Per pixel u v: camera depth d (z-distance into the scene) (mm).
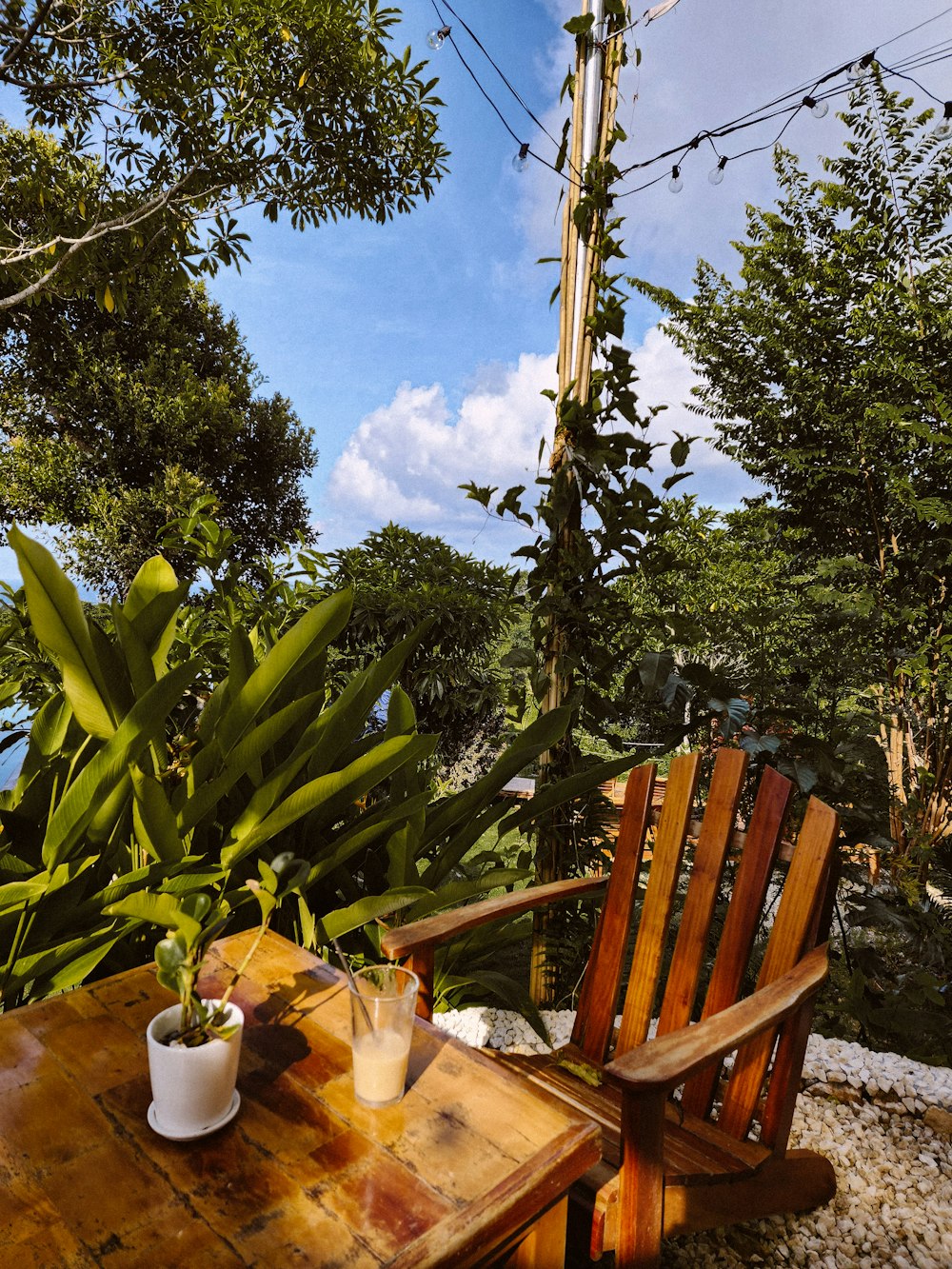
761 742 2371
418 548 4926
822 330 4844
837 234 4816
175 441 10789
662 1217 1066
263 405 12703
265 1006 1175
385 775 1859
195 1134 869
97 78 3797
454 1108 943
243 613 3633
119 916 1623
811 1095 2086
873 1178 1755
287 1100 949
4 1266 696
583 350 2436
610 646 2559
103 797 1494
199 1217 757
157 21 3773
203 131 3922
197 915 874
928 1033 2412
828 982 2721
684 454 2344
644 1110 1037
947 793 3652
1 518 10633
